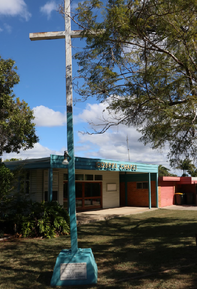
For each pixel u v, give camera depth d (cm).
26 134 1622
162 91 827
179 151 802
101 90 830
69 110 555
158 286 466
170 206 2161
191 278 497
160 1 736
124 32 771
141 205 2097
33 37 607
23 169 1091
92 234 996
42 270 582
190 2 721
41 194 1429
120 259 654
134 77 831
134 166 1791
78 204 1739
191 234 934
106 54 817
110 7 779
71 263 502
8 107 1374
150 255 678
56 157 1203
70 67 574
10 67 1376
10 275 550
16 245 820
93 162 1452
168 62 857
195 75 807
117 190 2098
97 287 478
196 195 2264
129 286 473
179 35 792
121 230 1073
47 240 892
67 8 607
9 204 1012
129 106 862
